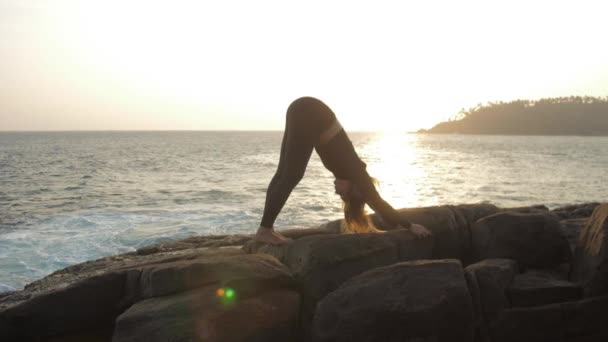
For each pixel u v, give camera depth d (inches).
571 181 1328.7
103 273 171.6
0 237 587.2
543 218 190.2
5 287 406.9
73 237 581.0
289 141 167.3
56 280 211.0
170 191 1086.4
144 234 593.6
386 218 178.7
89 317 168.6
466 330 144.4
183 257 187.8
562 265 186.7
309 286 162.1
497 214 198.2
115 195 1025.5
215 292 147.3
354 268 167.2
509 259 181.6
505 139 7746.1
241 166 1931.6
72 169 1800.0
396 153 3134.8
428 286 144.3
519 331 154.9
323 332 145.6
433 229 197.5
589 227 175.6
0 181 1368.1
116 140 6407.5
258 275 153.6
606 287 157.8
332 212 775.1
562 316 154.7
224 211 774.5
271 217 175.2
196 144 4933.6
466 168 1802.4
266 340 145.7
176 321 140.6
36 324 164.7
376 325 141.7
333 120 168.9
